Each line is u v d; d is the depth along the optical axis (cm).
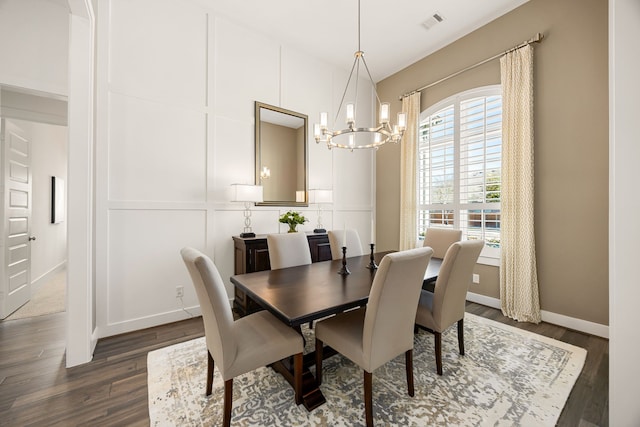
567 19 273
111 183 257
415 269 156
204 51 311
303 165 396
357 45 381
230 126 329
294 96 386
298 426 148
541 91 291
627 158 132
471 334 257
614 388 135
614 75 135
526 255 291
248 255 298
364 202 479
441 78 387
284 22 334
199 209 306
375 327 144
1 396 170
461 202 363
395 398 169
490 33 333
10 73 249
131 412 158
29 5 259
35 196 414
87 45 207
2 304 294
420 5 305
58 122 322
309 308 147
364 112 477
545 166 288
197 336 255
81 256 206
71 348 203
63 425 148
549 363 207
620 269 133
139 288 271
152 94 279
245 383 184
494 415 155
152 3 280
